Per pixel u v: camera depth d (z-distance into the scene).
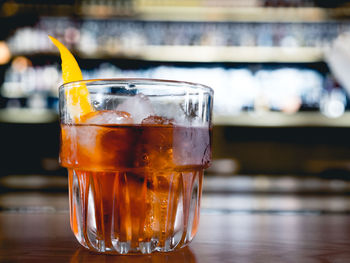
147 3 3.19
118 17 3.11
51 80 3.19
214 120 3.16
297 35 3.21
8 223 0.68
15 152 3.30
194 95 0.48
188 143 0.47
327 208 2.12
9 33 3.17
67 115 0.48
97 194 0.46
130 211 0.45
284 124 3.16
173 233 0.47
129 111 0.46
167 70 3.25
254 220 0.72
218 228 0.64
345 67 2.79
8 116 3.17
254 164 3.38
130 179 0.45
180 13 3.14
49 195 2.68
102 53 3.11
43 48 3.16
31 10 3.12
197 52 3.16
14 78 3.18
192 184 0.50
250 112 3.20
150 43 3.18
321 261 0.45
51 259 0.45
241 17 3.15
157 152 0.45
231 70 3.25
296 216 0.77
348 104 3.20
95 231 0.46
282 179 2.94
